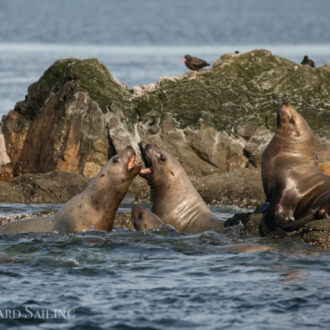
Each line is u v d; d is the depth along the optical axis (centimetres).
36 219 4816
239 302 3117
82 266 3756
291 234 4562
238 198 7219
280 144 4856
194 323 2858
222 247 4288
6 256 3950
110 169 4650
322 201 4534
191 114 8988
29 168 9269
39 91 9650
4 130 9644
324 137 8712
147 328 2802
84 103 9019
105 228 4759
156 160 5219
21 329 2791
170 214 5206
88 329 2795
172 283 3419
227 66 10150
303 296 3195
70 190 7388
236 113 9256
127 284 3397
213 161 8625
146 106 9388
